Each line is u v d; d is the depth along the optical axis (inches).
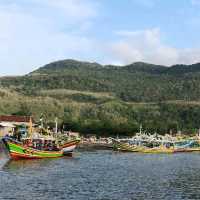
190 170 3897.6
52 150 4918.8
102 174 3462.1
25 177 3171.8
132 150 6668.3
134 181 3100.4
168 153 6756.9
